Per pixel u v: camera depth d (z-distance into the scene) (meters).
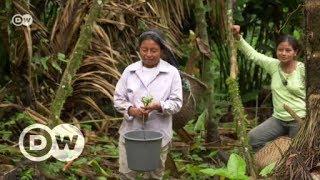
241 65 6.97
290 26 6.70
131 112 3.64
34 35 5.15
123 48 5.61
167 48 4.04
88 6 5.26
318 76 3.26
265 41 7.00
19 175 3.82
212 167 4.42
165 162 4.15
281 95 4.74
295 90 4.65
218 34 6.29
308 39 3.25
